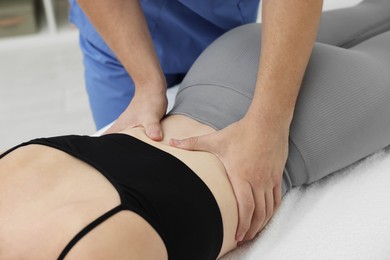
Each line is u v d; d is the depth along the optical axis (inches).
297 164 43.4
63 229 31.0
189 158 38.7
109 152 36.9
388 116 45.9
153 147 38.6
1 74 119.6
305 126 43.3
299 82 39.3
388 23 59.1
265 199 39.6
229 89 44.4
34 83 114.9
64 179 34.5
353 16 57.5
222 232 37.1
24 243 31.3
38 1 143.1
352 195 42.7
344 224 39.8
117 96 61.5
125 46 47.2
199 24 56.9
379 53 49.4
